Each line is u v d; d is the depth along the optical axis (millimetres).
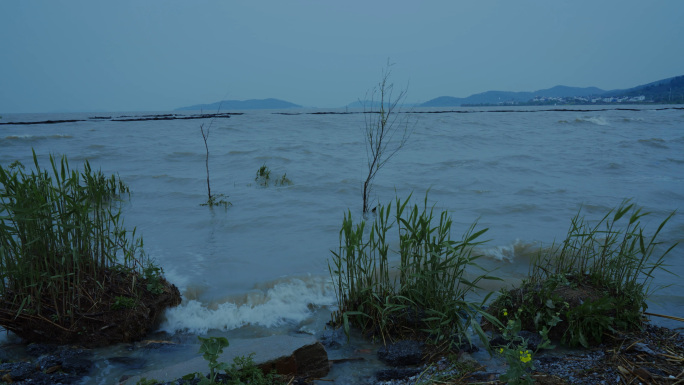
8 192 3861
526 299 4082
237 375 2971
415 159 16703
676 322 4301
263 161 15742
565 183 12242
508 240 7020
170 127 33062
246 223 8141
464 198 10367
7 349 3816
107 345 3912
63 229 4059
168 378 3074
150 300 4297
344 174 13312
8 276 3875
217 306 4785
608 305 3709
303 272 5762
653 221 8297
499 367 3430
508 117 51906
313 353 3428
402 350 3668
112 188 10078
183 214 8766
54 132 28156
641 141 21953
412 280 4250
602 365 3361
